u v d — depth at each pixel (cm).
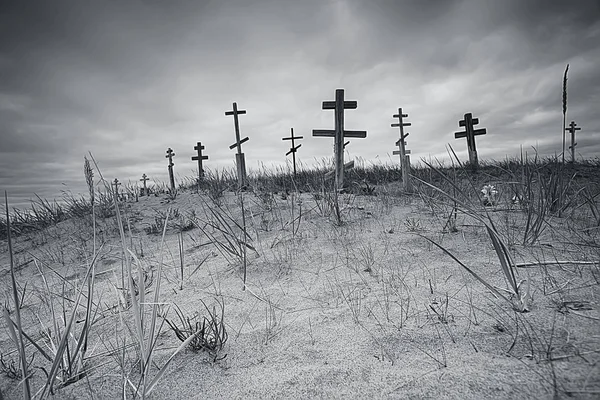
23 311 289
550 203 366
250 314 224
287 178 827
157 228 556
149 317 238
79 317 256
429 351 154
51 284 367
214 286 283
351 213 474
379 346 165
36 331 242
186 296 271
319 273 282
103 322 239
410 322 182
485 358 142
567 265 226
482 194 466
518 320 167
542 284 203
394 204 517
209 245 419
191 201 741
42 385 169
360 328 184
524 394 118
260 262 325
